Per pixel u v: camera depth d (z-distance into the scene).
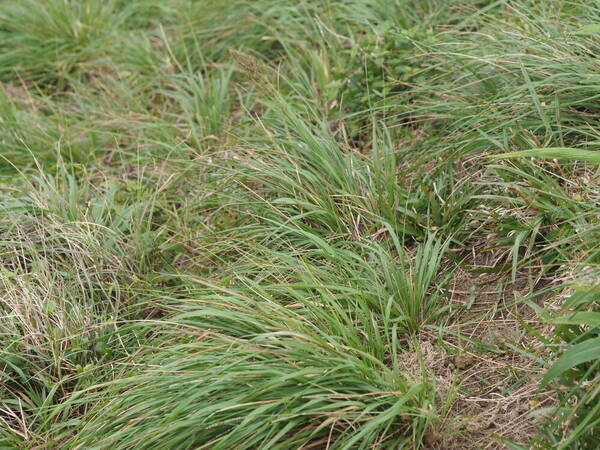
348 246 2.29
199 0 3.17
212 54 3.04
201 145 2.70
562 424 1.92
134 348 2.25
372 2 2.82
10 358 2.23
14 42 3.20
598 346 1.87
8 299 2.29
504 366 2.07
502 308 2.10
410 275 2.19
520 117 2.26
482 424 2.00
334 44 2.83
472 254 2.27
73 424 2.11
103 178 2.71
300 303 2.14
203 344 2.07
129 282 2.38
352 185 2.37
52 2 3.20
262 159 2.46
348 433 1.98
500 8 2.71
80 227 2.43
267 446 1.93
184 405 1.96
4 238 2.41
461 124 2.38
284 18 2.95
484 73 2.43
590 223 2.10
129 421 2.01
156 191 2.54
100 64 3.09
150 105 2.94
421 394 1.99
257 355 2.02
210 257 2.41
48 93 3.12
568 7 2.50
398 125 2.48
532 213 2.20
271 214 2.40
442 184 2.34
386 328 2.08
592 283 1.94
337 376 1.98
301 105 2.66
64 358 2.22
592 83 2.25
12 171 2.78
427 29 2.72
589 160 2.06
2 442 2.10
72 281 2.36
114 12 3.30
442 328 2.13
